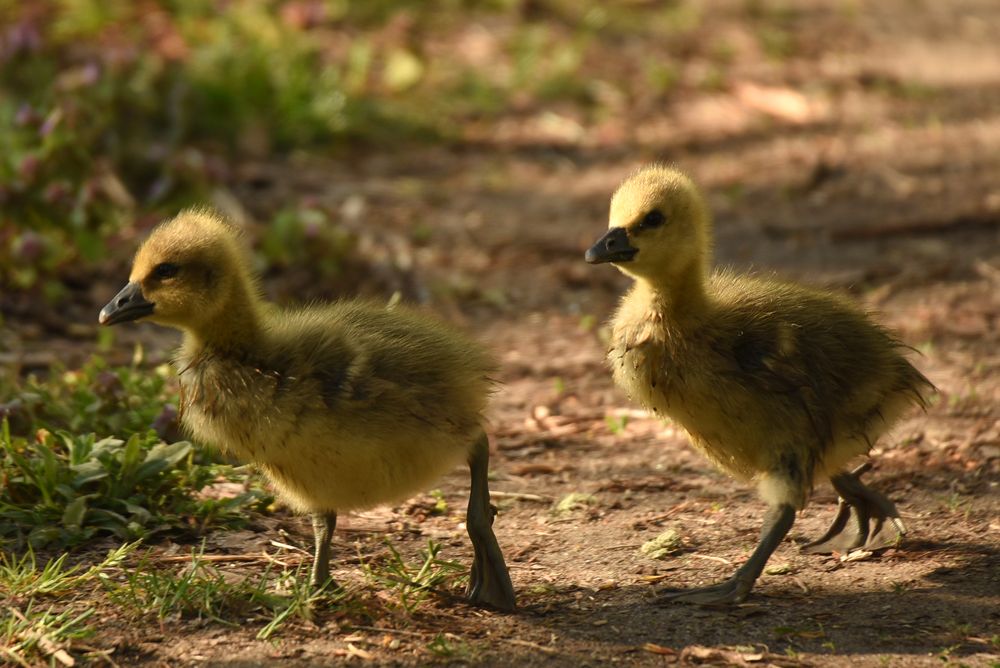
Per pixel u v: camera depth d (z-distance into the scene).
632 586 10.52
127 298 10.19
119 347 16.38
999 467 13.01
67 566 10.54
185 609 9.80
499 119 27.50
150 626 9.57
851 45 33.47
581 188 24.03
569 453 14.07
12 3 27.98
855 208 22.70
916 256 20.38
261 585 9.98
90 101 21.92
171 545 11.02
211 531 11.36
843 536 11.36
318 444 9.65
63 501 11.27
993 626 9.63
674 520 12.10
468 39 31.22
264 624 9.66
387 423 9.66
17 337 16.41
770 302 10.90
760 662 9.09
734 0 37.03
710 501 12.56
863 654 9.22
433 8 32.59
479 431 10.28
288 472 9.93
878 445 13.68
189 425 10.31
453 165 25.09
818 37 33.97
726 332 10.55
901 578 10.57
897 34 34.75
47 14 27.77
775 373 10.33
